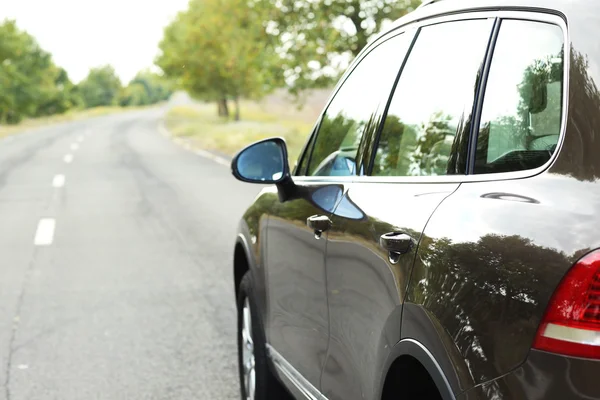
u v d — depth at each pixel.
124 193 18.80
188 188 19.53
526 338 1.97
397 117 3.15
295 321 3.90
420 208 2.60
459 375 2.16
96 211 15.66
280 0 36.50
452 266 2.27
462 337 2.16
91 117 122.62
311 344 3.64
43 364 6.17
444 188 2.56
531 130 2.29
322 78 36.66
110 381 5.76
